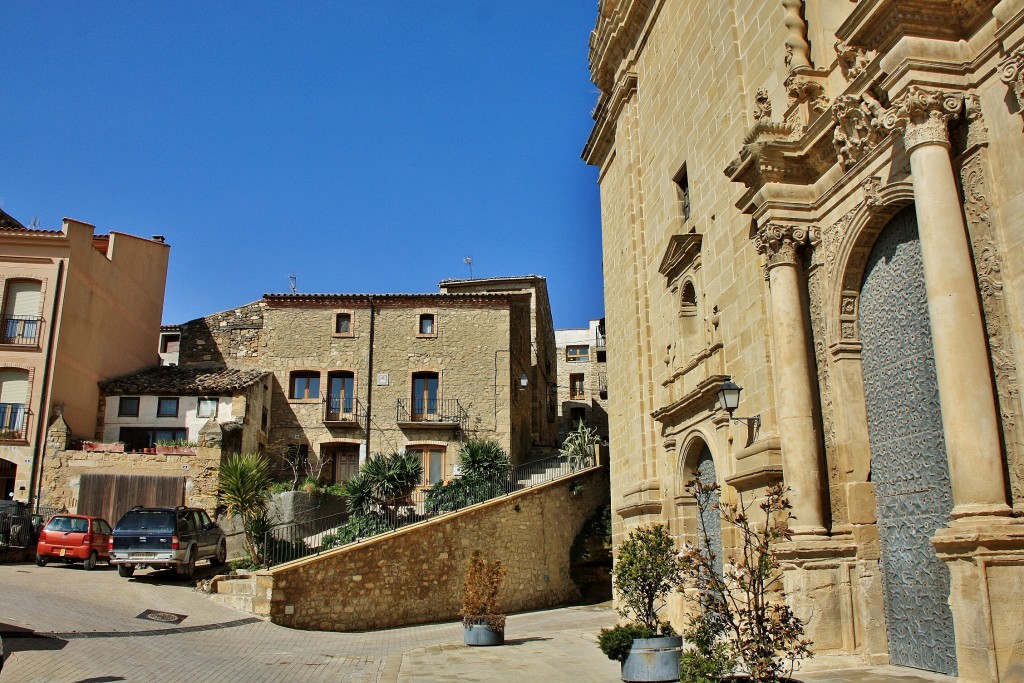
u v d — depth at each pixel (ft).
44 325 97.14
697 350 50.11
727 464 43.73
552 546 84.69
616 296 71.82
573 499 88.69
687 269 52.42
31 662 35.53
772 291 37.70
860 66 33.73
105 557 78.69
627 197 66.90
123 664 37.17
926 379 31.76
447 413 111.65
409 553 70.95
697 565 28.27
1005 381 26.55
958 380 26.18
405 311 115.65
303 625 61.82
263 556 67.41
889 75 29.76
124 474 91.91
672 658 34.01
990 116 27.89
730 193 45.73
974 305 26.78
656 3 61.26
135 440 103.04
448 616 72.74
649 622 35.96
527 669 39.81
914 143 28.50
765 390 39.65
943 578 30.32
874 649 32.86
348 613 64.95
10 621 45.37
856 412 35.27
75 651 39.17
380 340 114.32
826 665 31.91
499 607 50.72
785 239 37.63
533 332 138.72
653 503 56.90
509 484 86.79
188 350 116.67
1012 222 26.68
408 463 87.45
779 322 36.96
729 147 46.34
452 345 114.32
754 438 40.60
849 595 33.30
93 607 54.60
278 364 113.29
